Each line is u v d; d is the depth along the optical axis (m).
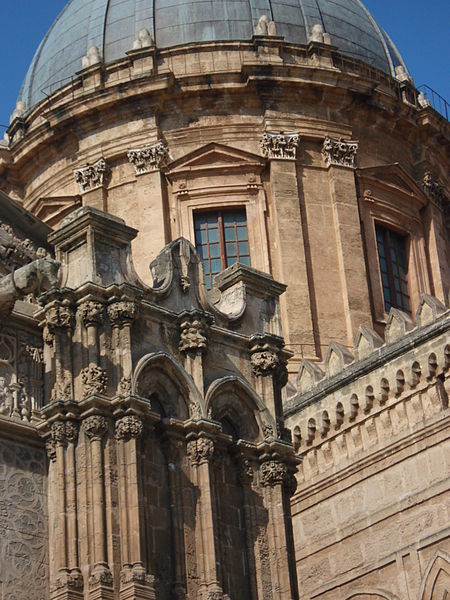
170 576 34.59
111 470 34.03
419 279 70.50
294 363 64.19
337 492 55.38
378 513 53.72
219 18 72.69
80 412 34.56
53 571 33.75
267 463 37.94
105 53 72.94
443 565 51.16
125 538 33.50
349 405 55.41
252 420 38.25
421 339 53.31
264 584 36.59
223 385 37.66
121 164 69.38
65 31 76.00
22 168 72.19
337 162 69.25
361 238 68.38
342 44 73.62
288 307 65.62
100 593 32.50
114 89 68.88
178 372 36.56
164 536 34.91
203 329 37.44
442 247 72.19
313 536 55.69
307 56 70.62
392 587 52.59
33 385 35.78
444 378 52.78
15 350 35.84
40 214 70.56
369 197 69.69
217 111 69.00
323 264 67.25
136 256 67.19
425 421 52.91
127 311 35.50
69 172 70.06
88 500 33.69
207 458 36.09
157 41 72.19
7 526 33.84
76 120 69.81
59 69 74.38
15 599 33.28
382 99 70.69
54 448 34.50
